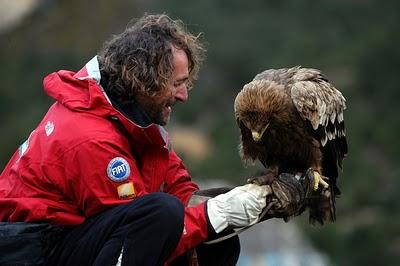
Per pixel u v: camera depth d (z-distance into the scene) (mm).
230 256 9219
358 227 37969
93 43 50062
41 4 48594
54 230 8625
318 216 10281
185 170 9727
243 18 58438
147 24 8930
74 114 8711
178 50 8906
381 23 61156
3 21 47469
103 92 8734
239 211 8711
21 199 8664
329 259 33938
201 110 51062
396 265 36125
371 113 51188
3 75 48062
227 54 54406
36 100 47906
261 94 10070
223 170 36281
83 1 50312
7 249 8461
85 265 8531
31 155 8797
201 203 8844
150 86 8750
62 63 49031
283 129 10195
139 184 8648
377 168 44750
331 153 10406
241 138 10539
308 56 55094
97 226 8523
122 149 8625
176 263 9234
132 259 8328
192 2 56250
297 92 10086
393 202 41344
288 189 9000
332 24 60312
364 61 54188
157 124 9016
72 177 8570
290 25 59312
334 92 10461
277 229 25578
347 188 42000
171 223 8344
